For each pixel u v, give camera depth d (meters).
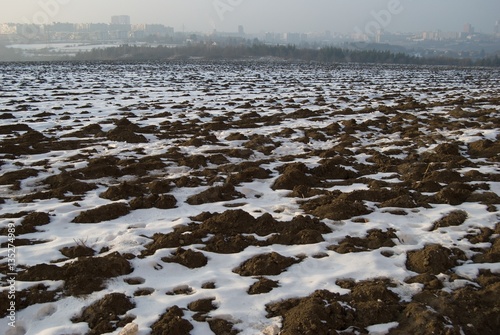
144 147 12.62
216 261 6.59
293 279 6.09
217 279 6.09
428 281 6.00
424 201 8.74
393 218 8.03
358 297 5.59
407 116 17.62
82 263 6.03
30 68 42.44
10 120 15.84
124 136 13.37
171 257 6.62
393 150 12.32
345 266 6.41
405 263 6.52
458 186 9.27
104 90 25.89
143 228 7.54
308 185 9.77
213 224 7.54
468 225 7.67
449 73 49.75
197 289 5.86
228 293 5.71
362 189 9.22
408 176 10.23
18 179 9.62
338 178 10.48
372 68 56.62
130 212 8.22
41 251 6.65
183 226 7.60
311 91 27.53
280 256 6.55
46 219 7.71
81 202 8.59
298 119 17.33
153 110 18.84
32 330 5.04
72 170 10.29
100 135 13.77
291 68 52.53
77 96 22.94
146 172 10.47
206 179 10.14
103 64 51.88
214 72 43.16
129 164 10.88
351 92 27.22
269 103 21.50
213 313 5.33
